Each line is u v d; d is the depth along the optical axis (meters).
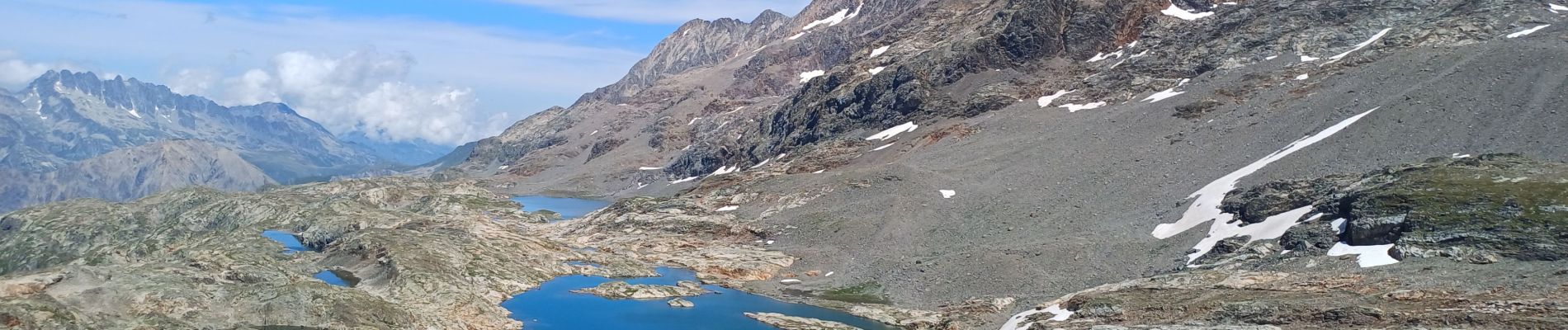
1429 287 89.44
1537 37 175.38
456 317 108.19
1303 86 178.50
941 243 142.50
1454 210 102.19
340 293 104.38
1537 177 108.38
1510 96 143.00
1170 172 151.25
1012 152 180.62
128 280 101.12
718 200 188.50
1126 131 178.75
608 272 138.38
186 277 109.50
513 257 138.25
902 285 127.56
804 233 158.38
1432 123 140.62
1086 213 141.88
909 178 171.88
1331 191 119.88
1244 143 155.00
